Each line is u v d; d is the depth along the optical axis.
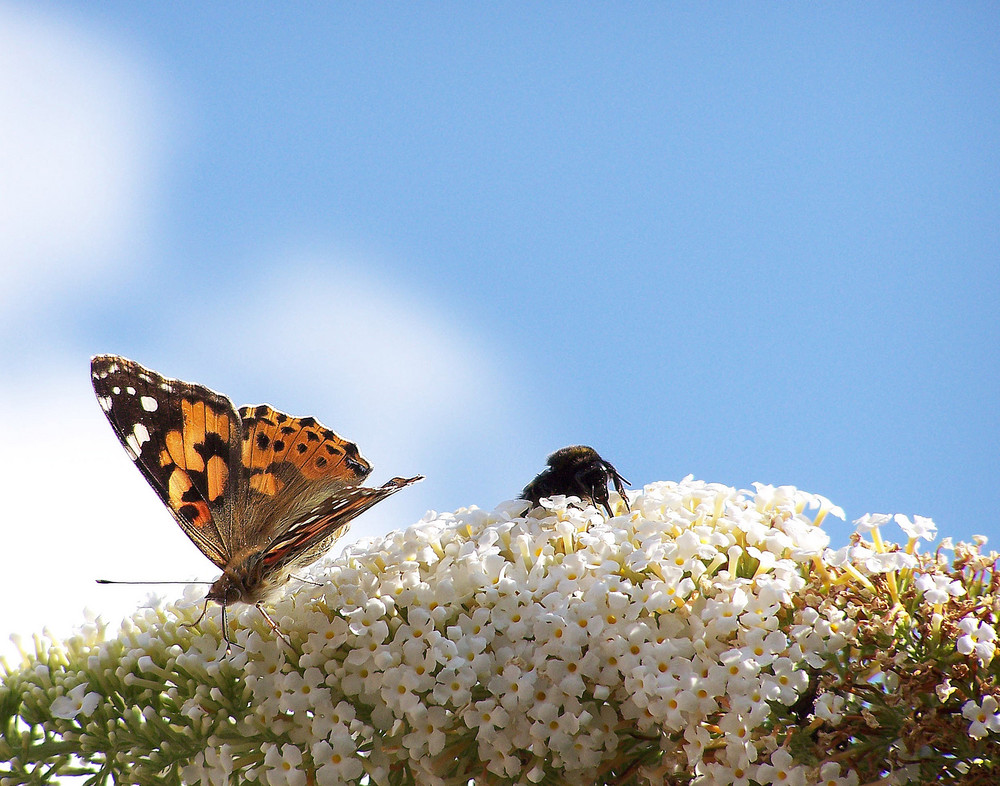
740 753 0.78
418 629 0.79
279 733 0.79
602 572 0.79
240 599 0.79
